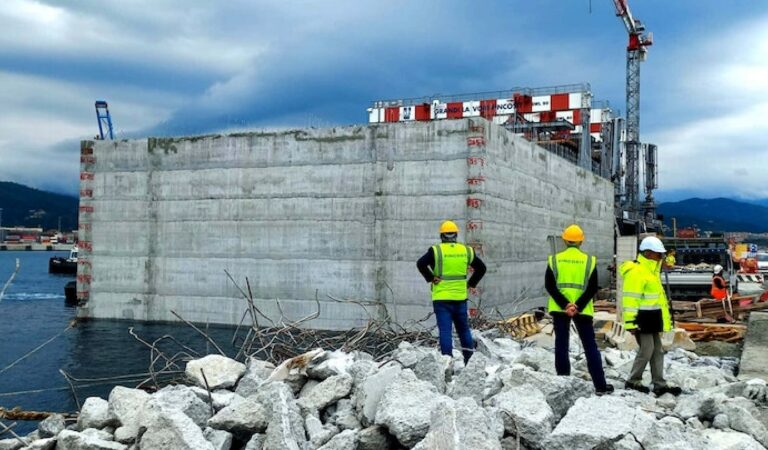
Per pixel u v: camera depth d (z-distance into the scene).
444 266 10.75
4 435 13.47
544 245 32.34
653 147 70.62
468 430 5.73
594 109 62.81
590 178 40.97
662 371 9.62
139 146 30.89
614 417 6.46
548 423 6.52
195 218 29.92
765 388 9.28
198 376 8.82
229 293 29.27
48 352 25.14
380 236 26.67
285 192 28.34
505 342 13.18
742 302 21.14
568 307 9.08
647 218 69.38
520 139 29.33
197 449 6.42
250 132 29.02
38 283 68.25
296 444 6.59
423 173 26.00
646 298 9.43
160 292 30.48
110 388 19.17
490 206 25.86
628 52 77.25
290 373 8.54
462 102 58.44
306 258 27.92
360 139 27.09
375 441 6.68
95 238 31.55
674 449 5.97
